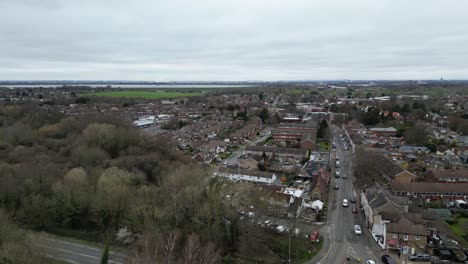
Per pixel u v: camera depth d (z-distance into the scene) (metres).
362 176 114.19
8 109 180.38
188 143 176.50
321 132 195.00
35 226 82.00
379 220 78.38
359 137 174.50
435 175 113.06
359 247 73.62
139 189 91.75
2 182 87.12
